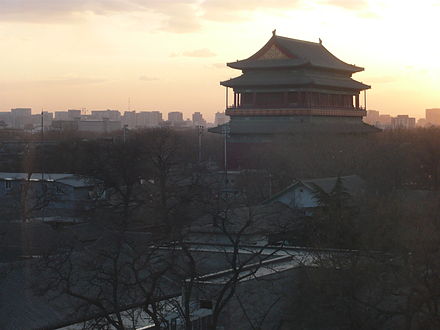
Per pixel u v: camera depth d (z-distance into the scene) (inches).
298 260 2146.9
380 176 4084.6
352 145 4699.8
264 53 6210.6
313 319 1959.9
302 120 5757.9
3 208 3614.7
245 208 2970.0
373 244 2016.5
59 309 1647.4
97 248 1927.9
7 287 1740.9
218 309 1508.4
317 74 6294.3
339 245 2134.6
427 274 1815.9
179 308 1519.4
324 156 4448.8
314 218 2422.5
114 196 3693.4
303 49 6451.8
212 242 2325.3
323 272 1903.3
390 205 2288.4
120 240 1688.0
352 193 3454.7
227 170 5428.2
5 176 4630.9
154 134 5022.1
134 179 3580.2
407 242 1886.1
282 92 6087.6
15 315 1610.5
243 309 1732.3
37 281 1670.8
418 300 1791.3
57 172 5211.6
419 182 4783.5
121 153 3673.7
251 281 1859.0
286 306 1995.6
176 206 2413.9
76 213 3791.8
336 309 1918.1
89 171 3870.6
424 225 2074.3
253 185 4352.9
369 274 1875.0
